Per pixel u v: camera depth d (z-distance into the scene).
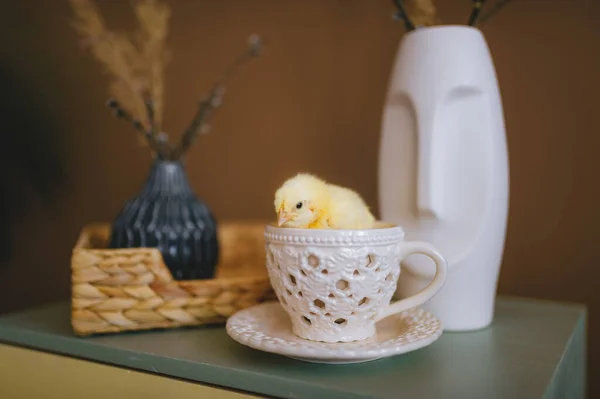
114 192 0.91
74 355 0.43
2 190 0.98
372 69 0.69
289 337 0.40
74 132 0.94
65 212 0.96
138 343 0.43
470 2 0.63
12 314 0.52
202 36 0.82
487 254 0.46
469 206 0.45
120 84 0.79
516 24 0.62
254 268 0.64
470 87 0.45
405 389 0.35
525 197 0.63
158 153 0.56
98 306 0.44
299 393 0.35
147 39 0.84
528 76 0.62
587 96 0.60
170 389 0.39
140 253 0.45
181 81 0.84
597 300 0.60
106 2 0.88
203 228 0.53
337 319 0.38
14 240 0.98
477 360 0.39
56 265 0.96
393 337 0.40
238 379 0.37
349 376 0.36
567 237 0.61
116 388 0.41
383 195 0.49
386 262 0.38
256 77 0.78
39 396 0.44
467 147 0.46
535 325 0.48
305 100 0.74
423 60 0.46
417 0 0.53
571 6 0.60
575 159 0.61
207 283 0.46
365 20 0.70
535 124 0.62
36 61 0.97
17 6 0.97
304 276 0.37
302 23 0.74
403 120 0.48
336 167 0.72
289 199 0.39
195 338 0.44
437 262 0.39
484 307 0.47
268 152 0.77
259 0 0.77
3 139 0.98
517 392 0.34
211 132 0.81
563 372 0.40
